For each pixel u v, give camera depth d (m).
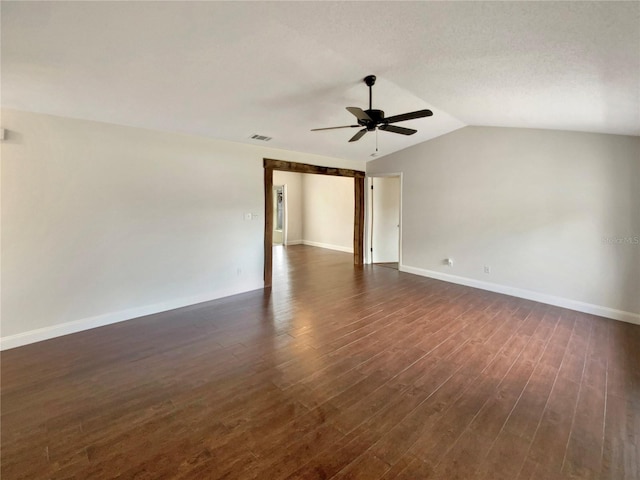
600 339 3.21
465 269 5.25
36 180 3.09
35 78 2.48
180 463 1.69
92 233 3.45
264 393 2.32
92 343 3.13
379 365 2.71
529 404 2.19
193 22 1.97
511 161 4.59
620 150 3.69
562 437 1.88
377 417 2.06
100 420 2.02
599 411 2.11
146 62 2.40
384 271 6.29
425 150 5.65
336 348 3.03
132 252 3.74
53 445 1.81
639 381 2.46
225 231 4.59
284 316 3.87
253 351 2.97
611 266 3.81
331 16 1.93
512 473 1.63
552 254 4.27
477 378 2.51
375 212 7.01
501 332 3.39
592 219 3.92
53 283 3.23
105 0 1.69
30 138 3.04
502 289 4.80
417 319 3.77
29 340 3.11
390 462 1.70
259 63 2.57
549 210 4.27
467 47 2.21
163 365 2.72
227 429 1.95
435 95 3.38
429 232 5.72
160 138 3.89
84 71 2.44
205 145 4.30
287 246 9.51
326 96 3.33
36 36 1.96
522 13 1.67
